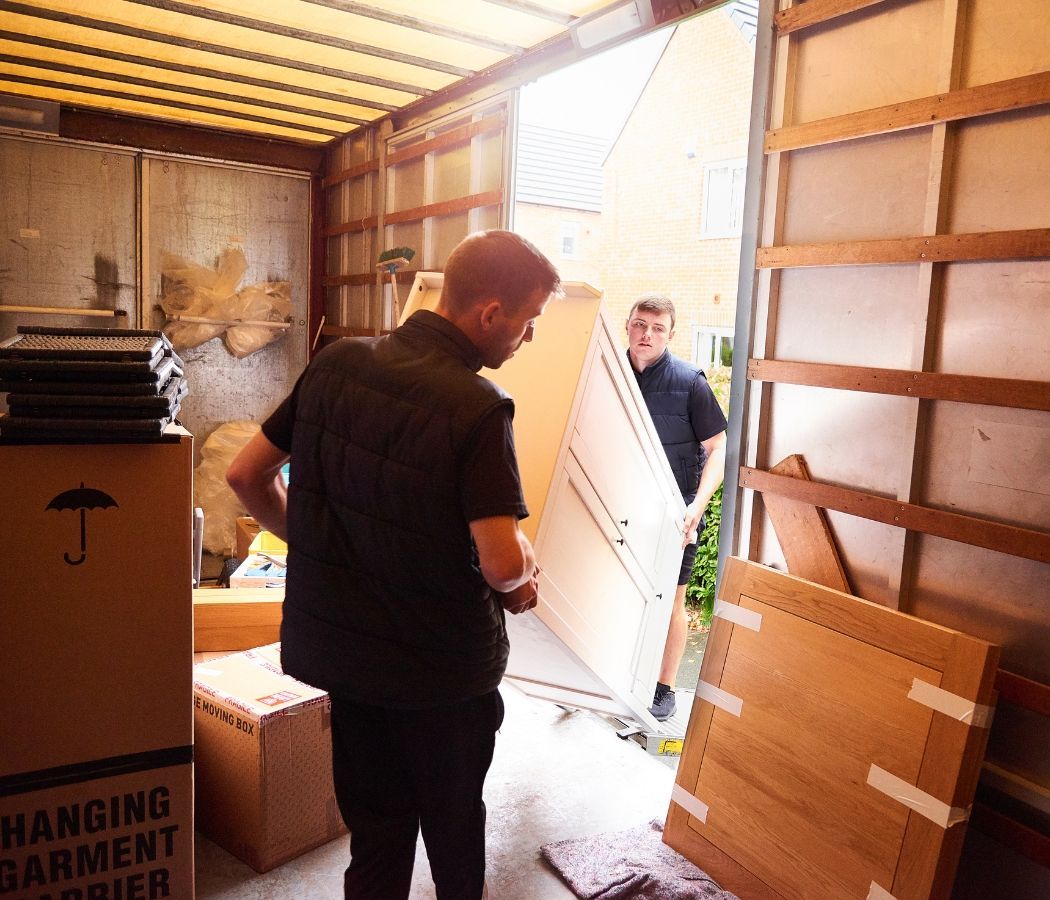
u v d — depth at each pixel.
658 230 13.87
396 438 1.45
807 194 2.34
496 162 3.93
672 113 13.44
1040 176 1.77
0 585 1.61
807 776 2.08
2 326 5.11
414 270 4.65
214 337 5.74
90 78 4.57
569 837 2.48
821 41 2.28
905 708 1.91
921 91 2.01
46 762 1.68
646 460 2.63
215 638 2.82
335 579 1.53
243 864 2.28
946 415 2.00
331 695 1.68
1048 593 1.79
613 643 2.60
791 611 2.25
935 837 1.78
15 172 5.06
